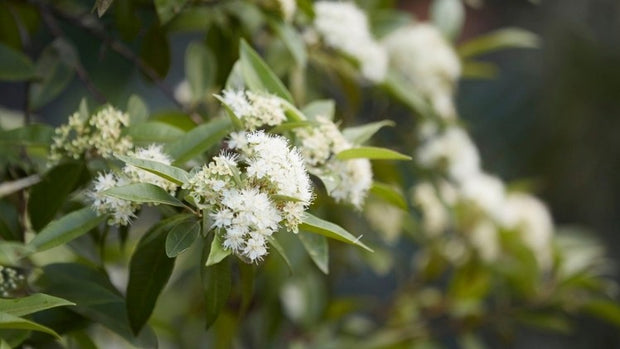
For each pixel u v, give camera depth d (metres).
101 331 1.81
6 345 1.38
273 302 1.91
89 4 1.94
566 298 1.99
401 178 1.91
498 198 1.97
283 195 1.38
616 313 1.96
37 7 1.74
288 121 1.49
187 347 2.04
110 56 2.54
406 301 2.06
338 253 1.97
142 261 1.45
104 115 1.49
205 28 1.73
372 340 2.00
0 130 1.53
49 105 2.86
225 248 1.37
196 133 1.46
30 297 1.38
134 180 1.43
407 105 1.84
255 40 1.81
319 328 1.97
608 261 2.88
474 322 2.05
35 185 1.52
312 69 1.82
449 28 1.99
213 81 1.71
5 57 1.66
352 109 1.86
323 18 1.73
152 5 1.71
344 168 1.49
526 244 1.97
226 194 1.38
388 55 1.88
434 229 1.97
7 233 1.54
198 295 2.04
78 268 1.52
